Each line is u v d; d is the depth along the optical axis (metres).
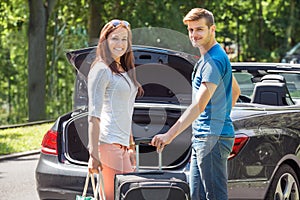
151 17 31.89
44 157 8.30
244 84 9.60
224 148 6.76
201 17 6.72
